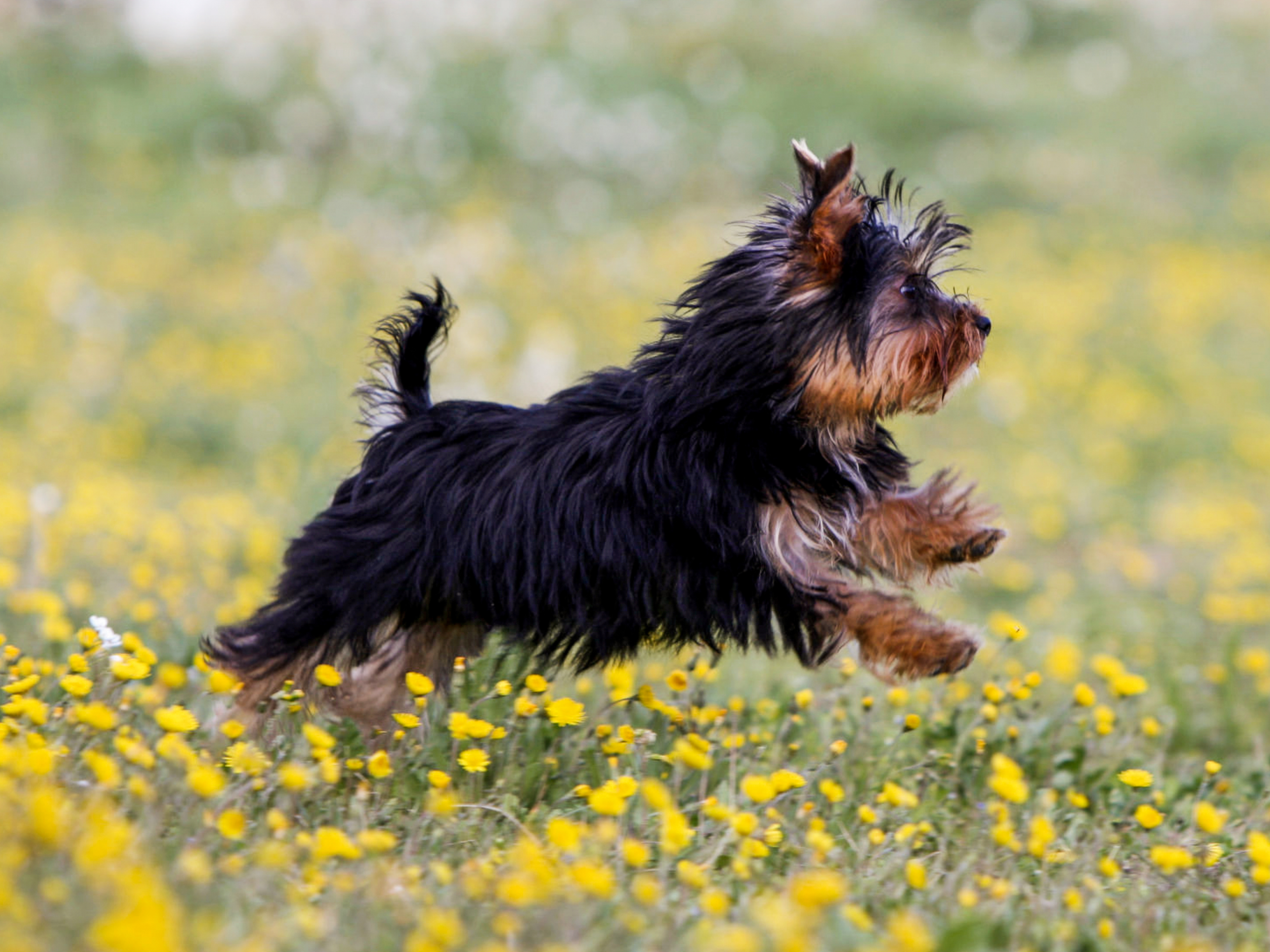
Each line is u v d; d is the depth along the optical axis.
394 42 30.20
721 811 5.48
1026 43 35.47
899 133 29.48
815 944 4.48
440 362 17.66
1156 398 19.55
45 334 19.58
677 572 6.60
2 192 25.52
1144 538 14.98
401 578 6.86
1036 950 5.16
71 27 31.61
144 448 16.69
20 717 6.28
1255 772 8.00
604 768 6.80
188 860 4.67
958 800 7.20
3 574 8.89
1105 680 9.30
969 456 17.02
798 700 7.45
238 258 23.47
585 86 29.05
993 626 10.70
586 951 4.49
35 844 4.56
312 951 4.42
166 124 28.28
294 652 7.05
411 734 6.90
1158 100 32.50
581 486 6.69
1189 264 24.59
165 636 8.75
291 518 13.10
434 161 27.31
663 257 23.50
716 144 28.08
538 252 23.62
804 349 6.67
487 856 5.57
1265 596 12.50
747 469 6.64
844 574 7.33
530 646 6.91
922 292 7.10
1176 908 5.64
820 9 33.88
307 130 28.05
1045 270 24.05
